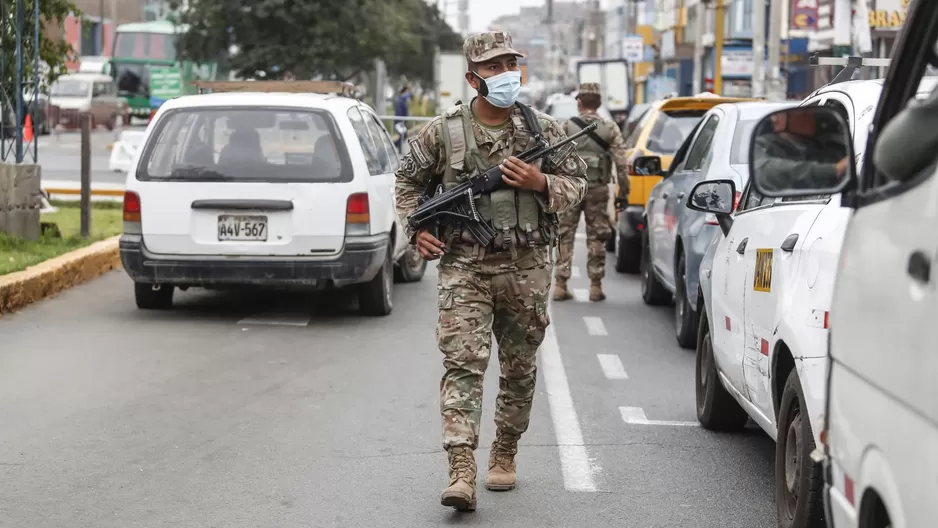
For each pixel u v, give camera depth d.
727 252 9.78
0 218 19.48
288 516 8.22
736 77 57.06
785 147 5.23
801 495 7.03
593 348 14.90
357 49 55.31
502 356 8.62
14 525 7.92
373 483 8.99
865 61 10.05
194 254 15.42
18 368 12.71
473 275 8.22
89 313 16.17
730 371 9.39
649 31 113.19
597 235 18.64
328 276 15.40
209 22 53.62
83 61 91.25
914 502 4.09
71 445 9.84
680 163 16.67
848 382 4.93
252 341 14.55
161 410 11.05
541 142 8.22
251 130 15.62
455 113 8.30
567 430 10.77
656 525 8.19
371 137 17.09
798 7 40.44
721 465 9.66
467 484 8.09
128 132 43.22
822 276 7.20
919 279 4.17
